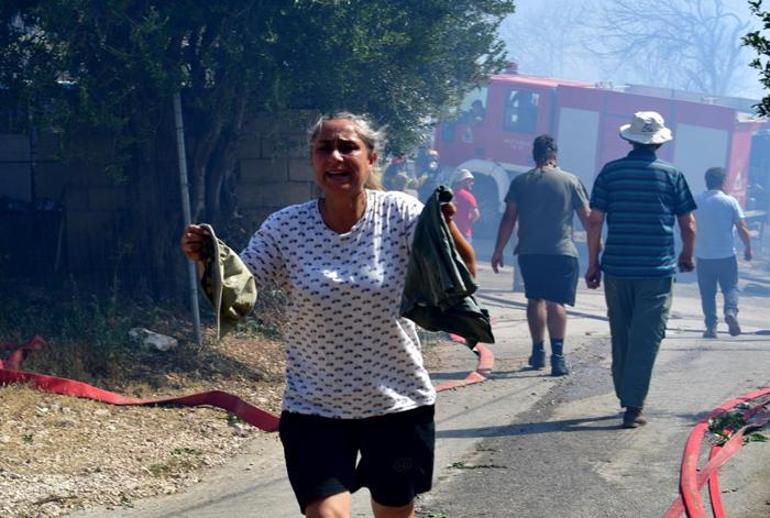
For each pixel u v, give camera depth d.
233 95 11.45
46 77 10.62
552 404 9.65
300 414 4.64
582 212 11.24
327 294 4.50
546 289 11.14
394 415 4.64
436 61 14.59
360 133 4.55
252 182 13.23
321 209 4.62
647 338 8.69
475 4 15.19
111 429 8.27
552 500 6.77
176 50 11.37
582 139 28.91
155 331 11.34
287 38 11.17
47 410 8.48
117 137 11.21
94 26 10.59
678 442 8.16
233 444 8.26
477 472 7.42
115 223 12.60
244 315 4.46
